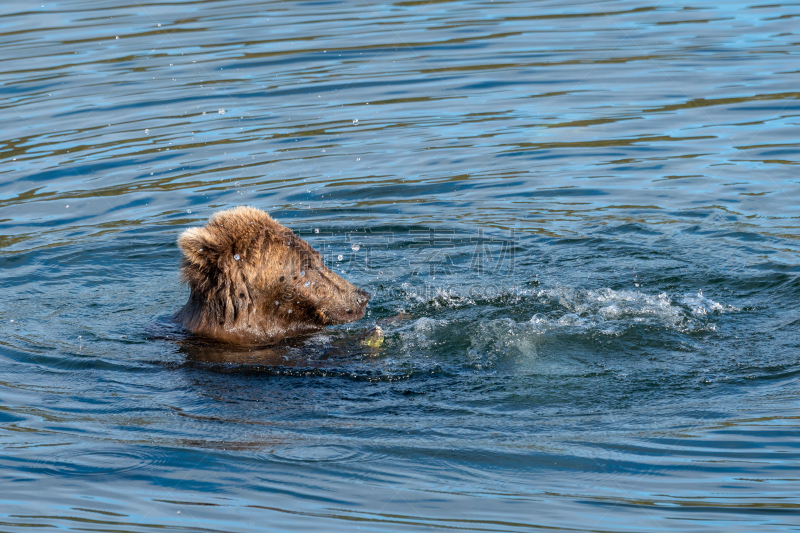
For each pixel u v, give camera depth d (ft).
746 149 92.27
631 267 67.26
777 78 109.70
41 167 90.94
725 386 48.32
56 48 125.18
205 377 51.80
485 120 102.22
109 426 46.26
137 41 128.36
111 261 72.74
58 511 39.09
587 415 46.11
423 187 86.69
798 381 48.44
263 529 37.78
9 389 50.31
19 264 71.51
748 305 58.95
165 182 87.97
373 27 134.92
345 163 92.02
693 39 125.80
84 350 55.31
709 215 78.23
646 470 41.19
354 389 50.08
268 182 87.61
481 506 39.09
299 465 42.45
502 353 53.31
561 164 91.20
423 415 46.83
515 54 122.21
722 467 40.98
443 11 143.74
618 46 124.16
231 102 107.34
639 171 88.84
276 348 55.52
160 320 60.03
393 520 38.22
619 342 53.93
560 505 38.99
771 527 36.83
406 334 56.59
